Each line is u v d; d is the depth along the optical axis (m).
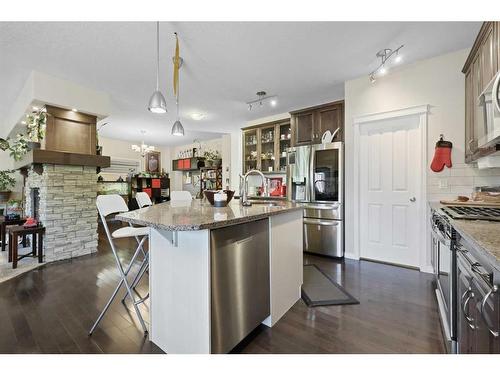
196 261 1.35
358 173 3.38
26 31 2.28
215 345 1.34
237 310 1.49
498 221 1.39
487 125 1.88
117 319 1.92
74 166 3.59
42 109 3.22
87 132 3.63
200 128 5.97
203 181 7.89
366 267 3.10
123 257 3.58
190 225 1.18
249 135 5.23
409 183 3.05
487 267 0.93
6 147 4.51
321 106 3.86
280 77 3.29
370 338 1.66
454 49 2.65
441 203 2.40
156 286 1.60
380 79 3.16
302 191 3.91
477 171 2.61
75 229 3.60
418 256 2.98
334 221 3.55
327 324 1.84
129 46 2.53
